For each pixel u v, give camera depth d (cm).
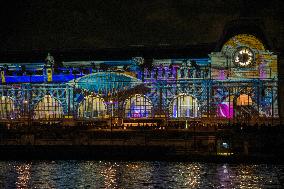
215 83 11344
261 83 11169
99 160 8569
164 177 7212
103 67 11869
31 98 12062
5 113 12138
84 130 9588
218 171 7544
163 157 8369
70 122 11769
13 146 8862
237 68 11288
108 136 8994
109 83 11800
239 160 8100
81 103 11888
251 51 11256
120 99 11700
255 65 11231
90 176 7369
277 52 11219
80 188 6738
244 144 8400
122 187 6738
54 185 6906
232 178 7094
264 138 8412
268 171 7506
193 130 9100
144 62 11725
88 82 11888
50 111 12000
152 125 10956
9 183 7038
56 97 11956
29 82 12075
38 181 7138
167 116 11450
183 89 11450
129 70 11744
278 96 11162
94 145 8662
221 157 8162
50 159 8700
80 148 8700
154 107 11550
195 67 11462
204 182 6906
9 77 12206
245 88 11219
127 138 8875
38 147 8812
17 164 8375
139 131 9056
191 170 7631
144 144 8694
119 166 8044
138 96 11662
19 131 9381
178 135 8838
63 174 7531
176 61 11588
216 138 8594
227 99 11288
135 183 6919
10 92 12125
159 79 11588
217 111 11288
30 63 12256
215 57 11381
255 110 11138
